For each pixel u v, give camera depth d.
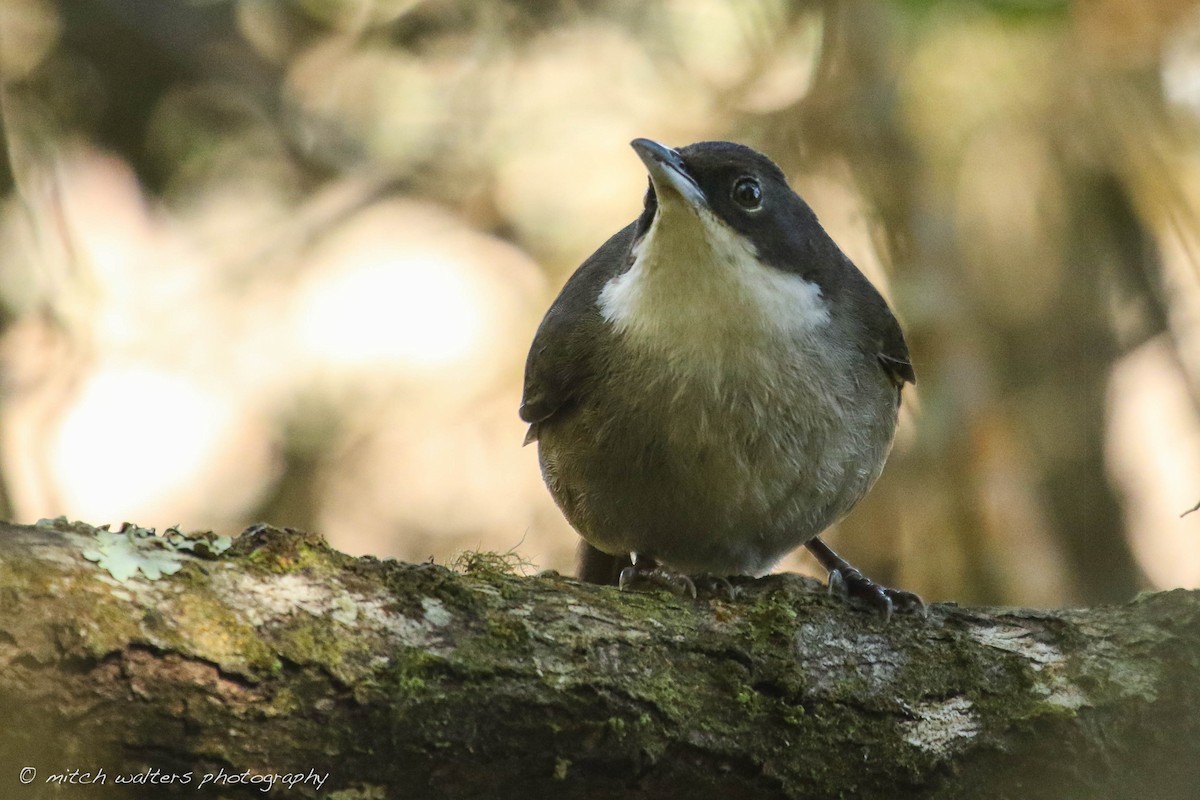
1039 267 12.89
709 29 13.20
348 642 5.34
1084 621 6.50
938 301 11.74
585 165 13.38
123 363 13.20
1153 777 6.23
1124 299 13.02
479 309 13.65
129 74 12.91
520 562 6.46
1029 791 6.18
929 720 6.16
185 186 13.44
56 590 4.87
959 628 6.44
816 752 6.00
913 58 11.84
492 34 13.45
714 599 6.28
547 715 5.59
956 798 6.14
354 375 13.55
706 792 5.88
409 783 5.41
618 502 8.12
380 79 13.60
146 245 13.37
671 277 7.82
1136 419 13.24
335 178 13.63
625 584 7.78
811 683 6.08
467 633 5.60
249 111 13.42
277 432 13.48
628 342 7.96
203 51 13.01
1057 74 11.89
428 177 13.62
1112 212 12.59
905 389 11.77
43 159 11.98
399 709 5.32
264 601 5.29
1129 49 11.58
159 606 5.04
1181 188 11.77
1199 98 11.98
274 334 13.65
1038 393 13.00
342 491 13.25
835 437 7.97
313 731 5.19
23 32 12.56
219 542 5.39
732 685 5.96
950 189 12.15
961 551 11.59
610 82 13.35
